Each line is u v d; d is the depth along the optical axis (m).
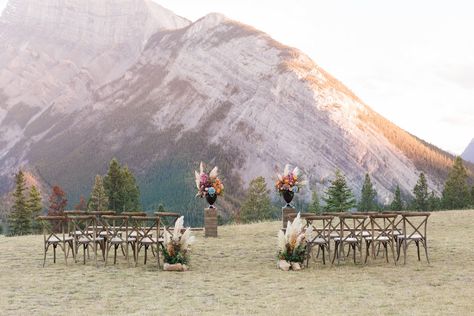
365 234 14.05
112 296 9.66
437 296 9.39
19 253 14.96
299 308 8.59
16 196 67.75
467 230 18.61
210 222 18.39
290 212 18.69
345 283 10.78
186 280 11.21
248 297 9.53
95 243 13.03
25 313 8.34
